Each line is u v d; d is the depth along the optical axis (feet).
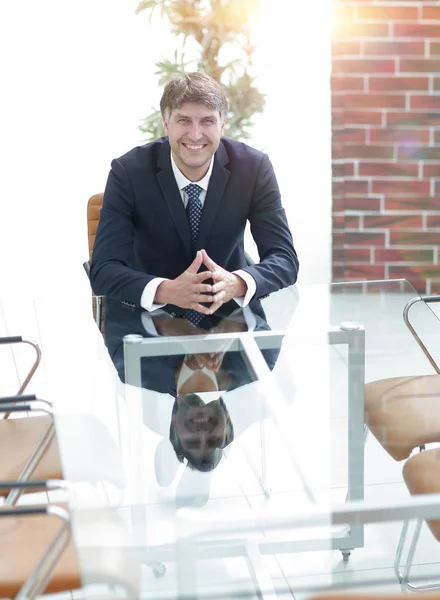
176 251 9.84
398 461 6.65
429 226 15.38
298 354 7.90
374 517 5.86
